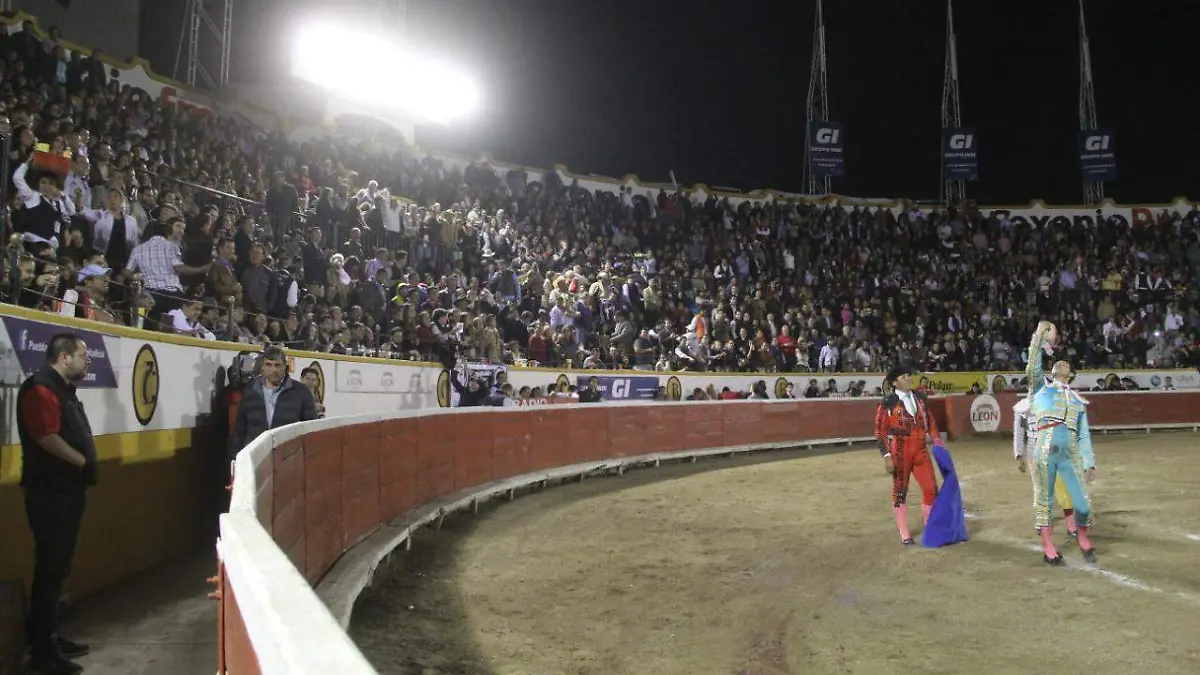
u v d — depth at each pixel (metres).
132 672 4.75
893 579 7.55
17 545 5.36
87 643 5.17
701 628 6.17
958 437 22.59
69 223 8.70
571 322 20.75
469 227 20.42
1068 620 6.27
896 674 5.21
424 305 16.56
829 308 27.31
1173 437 21.75
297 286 12.77
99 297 7.95
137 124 14.51
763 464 16.91
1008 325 27.83
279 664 1.38
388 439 8.74
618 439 15.91
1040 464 8.08
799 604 6.77
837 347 25.16
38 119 11.03
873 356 25.53
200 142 15.74
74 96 13.50
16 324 5.35
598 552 8.66
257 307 11.23
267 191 15.15
